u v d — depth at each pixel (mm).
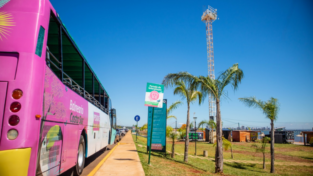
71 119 5660
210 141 43750
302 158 22312
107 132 13172
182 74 12430
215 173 11195
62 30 5031
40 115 3652
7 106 3377
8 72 3510
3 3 3775
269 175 12844
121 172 8125
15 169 3219
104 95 12141
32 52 3637
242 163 17984
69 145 5496
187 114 15141
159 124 16078
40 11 3883
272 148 14492
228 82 12031
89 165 9883
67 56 6832
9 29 3674
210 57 77938
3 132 3299
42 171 3871
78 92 6406
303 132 43250
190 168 11695
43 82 3811
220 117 11852
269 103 14445
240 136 47844
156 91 10836
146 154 15312
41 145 3801
